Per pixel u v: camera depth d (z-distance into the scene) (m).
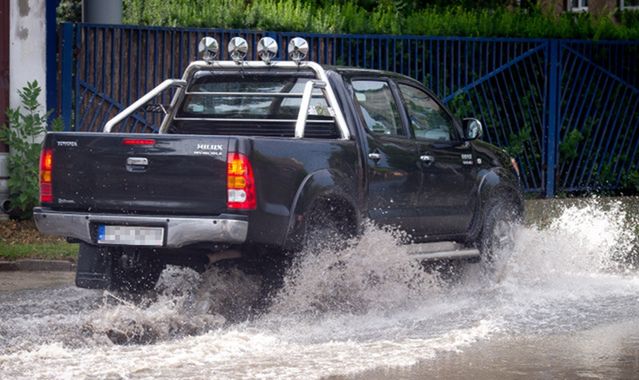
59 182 13.10
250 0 25.02
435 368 10.64
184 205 12.59
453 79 24.47
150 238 12.68
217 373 10.28
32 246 18.12
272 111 14.66
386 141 14.51
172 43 21.70
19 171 20.30
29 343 11.80
